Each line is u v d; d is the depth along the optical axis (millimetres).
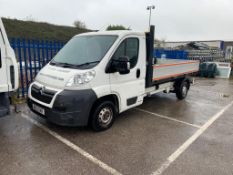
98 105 3965
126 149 3506
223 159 3270
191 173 2893
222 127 4633
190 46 25859
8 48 3225
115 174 2832
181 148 3592
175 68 6258
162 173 2877
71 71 3742
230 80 12820
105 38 4312
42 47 6781
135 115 5312
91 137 3898
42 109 3777
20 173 2791
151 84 5141
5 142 3617
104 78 3900
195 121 4984
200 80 12594
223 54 19547
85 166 2988
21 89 6246
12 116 4824
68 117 3520
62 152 3342
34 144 3576
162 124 4715
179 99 7113
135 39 4523
